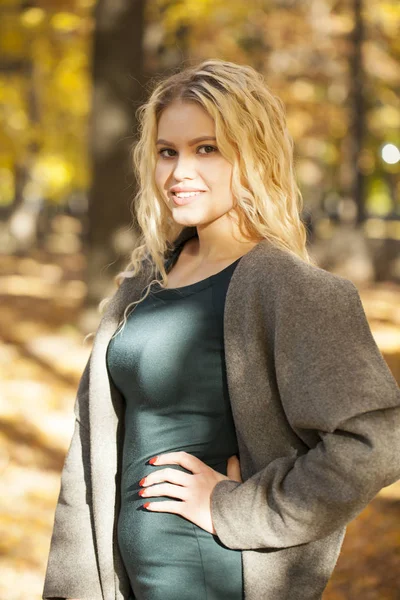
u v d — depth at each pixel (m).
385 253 22.56
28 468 7.96
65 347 13.20
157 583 2.44
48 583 2.78
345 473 2.18
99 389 2.71
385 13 22.78
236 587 2.41
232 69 2.53
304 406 2.23
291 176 2.58
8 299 17.86
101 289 13.30
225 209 2.56
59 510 2.81
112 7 12.98
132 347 2.58
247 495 2.32
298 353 2.27
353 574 5.64
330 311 2.29
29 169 26.94
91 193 13.24
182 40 15.83
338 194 28.95
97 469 2.69
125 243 13.10
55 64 19.44
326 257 22.78
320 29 22.70
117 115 12.97
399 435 2.22
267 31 21.88
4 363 12.16
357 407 2.19
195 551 2.41
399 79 24.67
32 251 31.97
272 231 2.49
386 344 13.68
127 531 2.53
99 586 2.76
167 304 2.58
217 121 2.46
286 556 2.39
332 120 24.97
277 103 2.56
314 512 2.22
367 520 6.54
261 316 2.37
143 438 2.54
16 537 6.31
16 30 18.02
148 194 2.77
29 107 22.98
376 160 28.45
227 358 2.40
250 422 2.38
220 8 16.36
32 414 9.82
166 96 2.59
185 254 2.75
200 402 2.47
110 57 12.98
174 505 2.41
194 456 2.47
